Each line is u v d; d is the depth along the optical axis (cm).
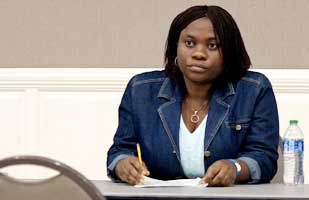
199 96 512
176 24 507
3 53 718
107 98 682
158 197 384
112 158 503
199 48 493
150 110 517
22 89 691
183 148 505
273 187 456
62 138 686
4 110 691
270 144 501
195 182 454
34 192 325
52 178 325
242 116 504
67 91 689
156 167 512
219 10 502
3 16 717
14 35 718
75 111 685
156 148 509
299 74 670
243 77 514
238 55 507
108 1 711
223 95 509
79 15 714
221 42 494
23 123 689
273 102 512
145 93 521
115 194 388
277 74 671
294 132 514
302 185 481
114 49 711
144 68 700
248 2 699
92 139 683
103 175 682
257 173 483
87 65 715
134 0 709
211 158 502
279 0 698
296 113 663
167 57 523
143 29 709
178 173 510
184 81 518
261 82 511
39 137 688
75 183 323
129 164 471
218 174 450
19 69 693
